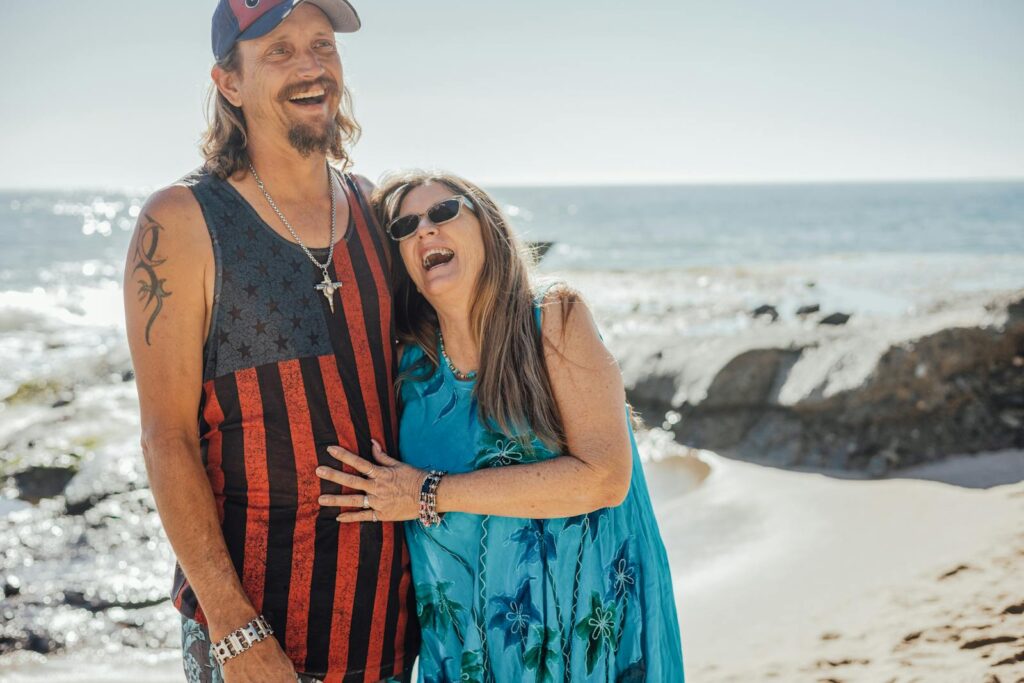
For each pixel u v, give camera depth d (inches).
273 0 97.9
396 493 101.3
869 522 227.3
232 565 95.2
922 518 224.8
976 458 273.4
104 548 251.3
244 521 97.1
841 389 299.6
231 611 93.7
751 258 1572.3
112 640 200.8
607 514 105.7
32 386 462.0
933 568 187.3
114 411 394.0
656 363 360.8
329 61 102.7
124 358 505.4
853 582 188.7
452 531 103.3
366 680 103.9
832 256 1557.6
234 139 102.2
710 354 346.6
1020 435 281.4
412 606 110.3
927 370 294.8
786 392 312.8
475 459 104.3
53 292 1111.0
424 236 103.4
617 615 105.4
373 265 106.2
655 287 1058.7
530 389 102.0
